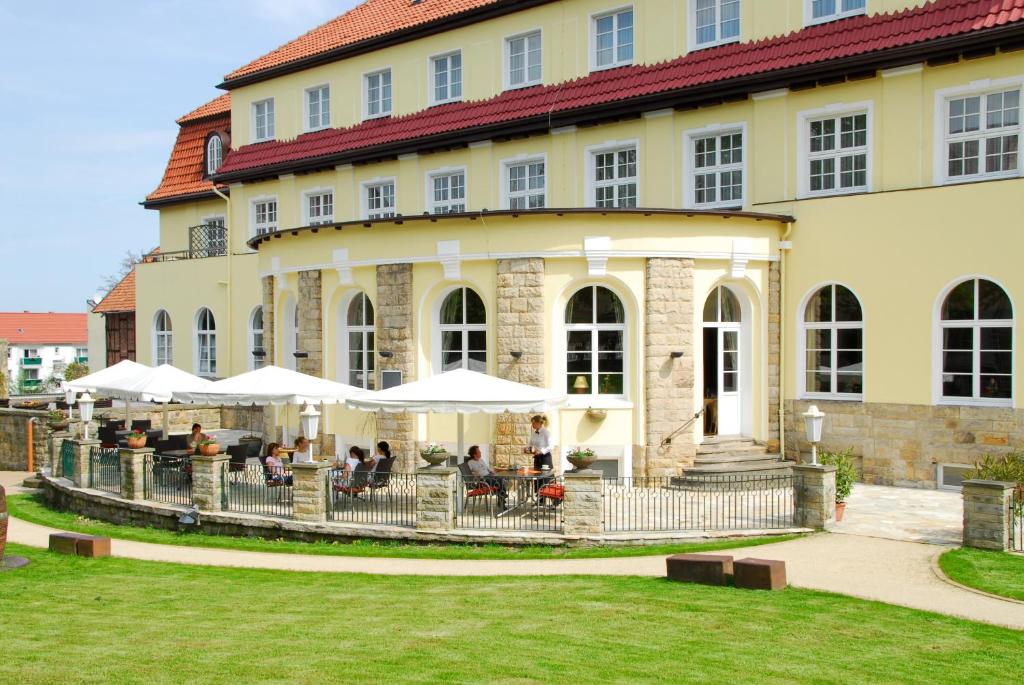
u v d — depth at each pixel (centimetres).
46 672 812
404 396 1614
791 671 843
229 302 3347
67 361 8638
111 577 1309
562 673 816
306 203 3175
